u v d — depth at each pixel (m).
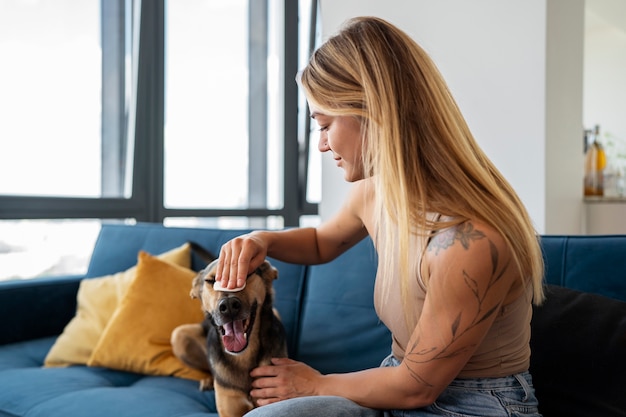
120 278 2.07
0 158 2.72
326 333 1.71
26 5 2.79
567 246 1.49
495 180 0.99
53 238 2.96
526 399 0.97
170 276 1.93
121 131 3.33
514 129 2.25
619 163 4.47
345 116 1.00
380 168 0.94
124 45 3.29
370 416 0.95
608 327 1.21
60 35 2.95
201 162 3.83
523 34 2.20
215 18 3.86
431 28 2.45
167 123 3.57
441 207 0.92
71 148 3.05
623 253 1.40
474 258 0.87
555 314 1.29
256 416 0.88
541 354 1.26
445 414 0.95
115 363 1.79
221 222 4.02
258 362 1.33
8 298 2.08
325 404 0.91
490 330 0.95
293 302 1.84
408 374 0.92
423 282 0.94
